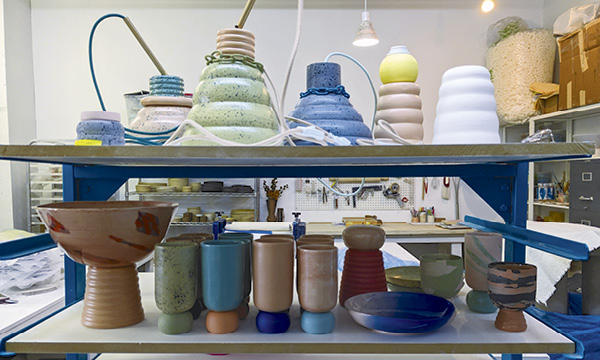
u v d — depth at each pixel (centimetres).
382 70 101
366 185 452
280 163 95
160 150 66
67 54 455
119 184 109
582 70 328
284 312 81
